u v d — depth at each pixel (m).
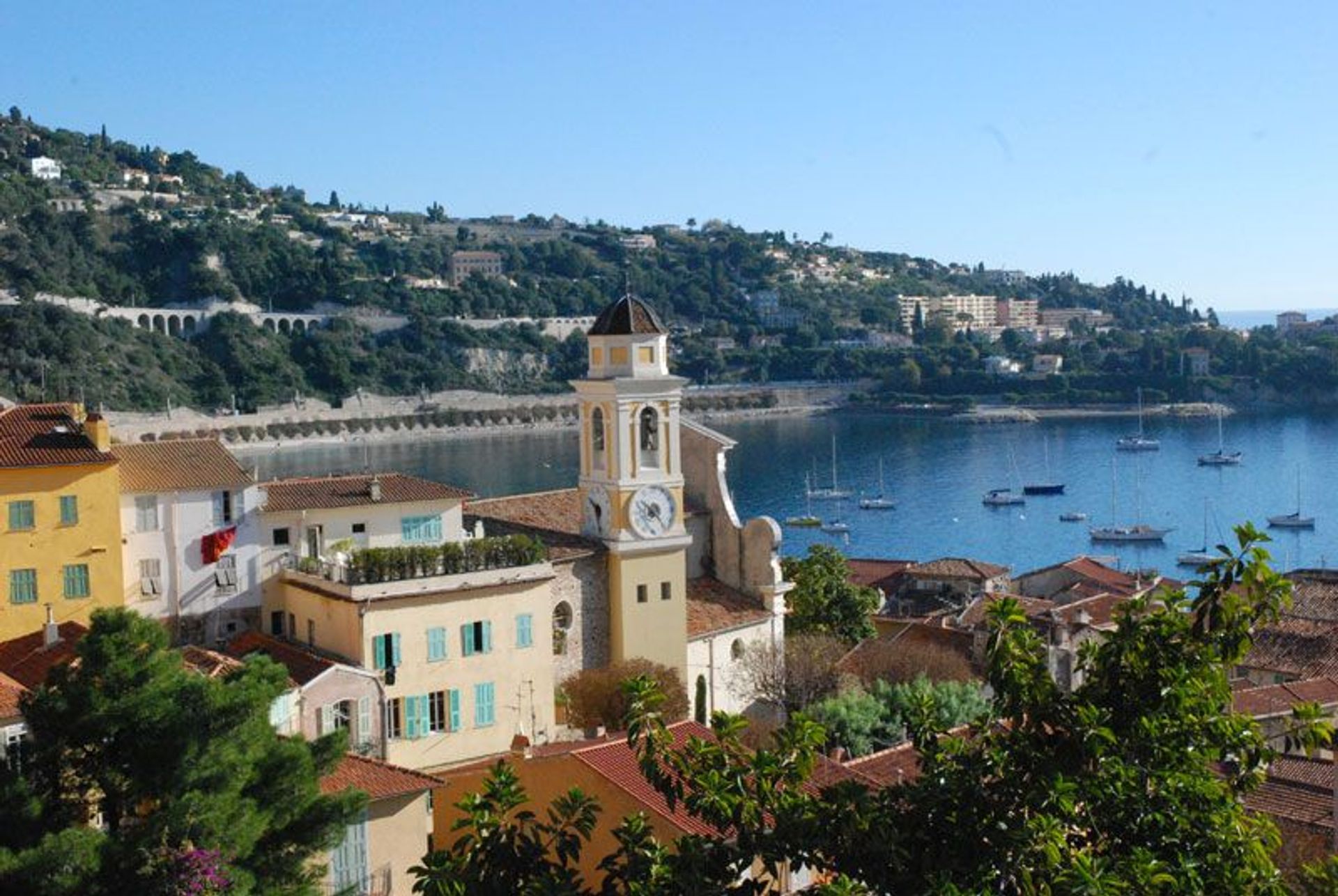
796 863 24.28
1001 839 22.86
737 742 26.41
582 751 45.19
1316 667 81.44
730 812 24.59
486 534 77.56
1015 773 23.97
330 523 72.31
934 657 81.56
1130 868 21.70
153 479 67.81
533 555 70.81
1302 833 50.00
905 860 23.47
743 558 84.75
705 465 86.25
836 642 87.31
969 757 24.52
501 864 24.31
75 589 64.56
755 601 84.12
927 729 26.08
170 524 67.88
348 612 65.25
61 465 64.06
